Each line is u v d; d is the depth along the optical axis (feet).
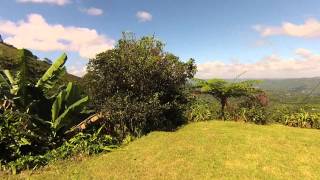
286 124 80.07
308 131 69.10
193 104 80.94
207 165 42.42
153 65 63.93
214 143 51.47
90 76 64.34
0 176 41.55
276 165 42.63
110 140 56.49
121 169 42.45
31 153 49.44
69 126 57.36
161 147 50.90
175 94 71.41
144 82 63.46
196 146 50.24
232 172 40.09
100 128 58.03
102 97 63.52
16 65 60.39
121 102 60.75
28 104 55.62
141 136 60.54
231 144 50.83
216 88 80.74
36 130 52.80
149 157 46.65
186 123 74.84
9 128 48.42
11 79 59.82
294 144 52.60
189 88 78.13
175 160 44.65
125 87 63.87
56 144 54.54
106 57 62.95
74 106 55.26
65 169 43.62
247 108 79.87
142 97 63.77
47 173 42.29
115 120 61.21
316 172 41.04
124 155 48.49
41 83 57.41
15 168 43.37
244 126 68.44
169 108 67.15
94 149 51.60
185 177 39.01
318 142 55.47
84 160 47.78
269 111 81.35
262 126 71.36
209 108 82.38
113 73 62.85
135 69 62.39
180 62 70.54
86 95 62.23
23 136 49.01
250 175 39.22
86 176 40.37
